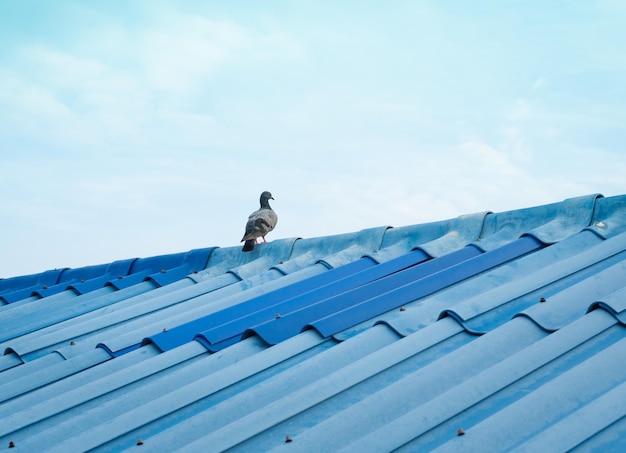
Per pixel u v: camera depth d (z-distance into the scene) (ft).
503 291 16.75
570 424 10.66
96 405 16.53
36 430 15.66
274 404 13.57
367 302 18.40
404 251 24.44
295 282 23.41
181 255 30.37
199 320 20.53
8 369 21.39
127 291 27.99
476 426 11.25
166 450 13.28
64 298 28.99
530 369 12.91
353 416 12.59
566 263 17.85
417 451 11.44
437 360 13.97
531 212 22.79
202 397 15.37
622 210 20.81
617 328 13.78
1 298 31.73
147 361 18.03
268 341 17.87
